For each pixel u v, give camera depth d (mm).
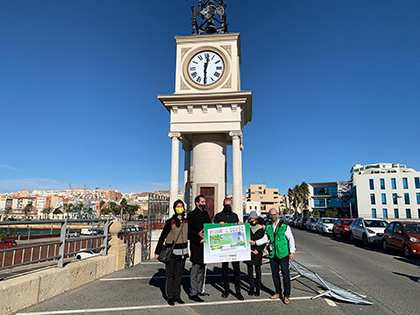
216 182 13281
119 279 7449
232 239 5914
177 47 14039
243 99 12680
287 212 107688
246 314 5047
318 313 5133
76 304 5398
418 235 12492
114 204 123312
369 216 61188
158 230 12461
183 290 6594
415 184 58219
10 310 4770
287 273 5719
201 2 15711
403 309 5453
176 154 12977
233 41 13648
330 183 81375
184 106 13148
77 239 6816
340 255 12812
